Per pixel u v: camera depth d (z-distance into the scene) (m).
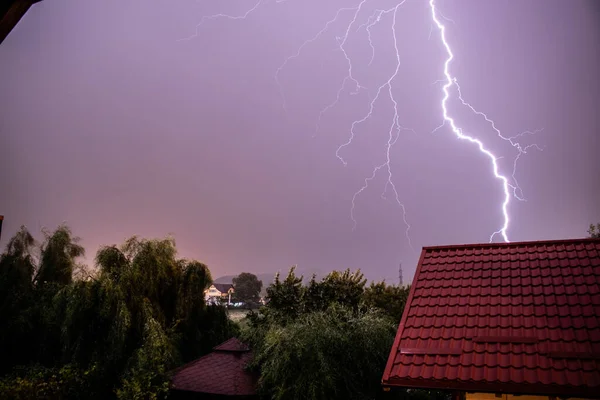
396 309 13.59
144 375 10.20
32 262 13.20
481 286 7.56
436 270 8.28
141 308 11.62
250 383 10.09
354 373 9.48
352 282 11.90
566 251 7.87
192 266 13.90
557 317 6.51
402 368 6.24
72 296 11.17
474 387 5.80
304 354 9.27
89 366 10.67
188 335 13.73
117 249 12.47
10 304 12.02
